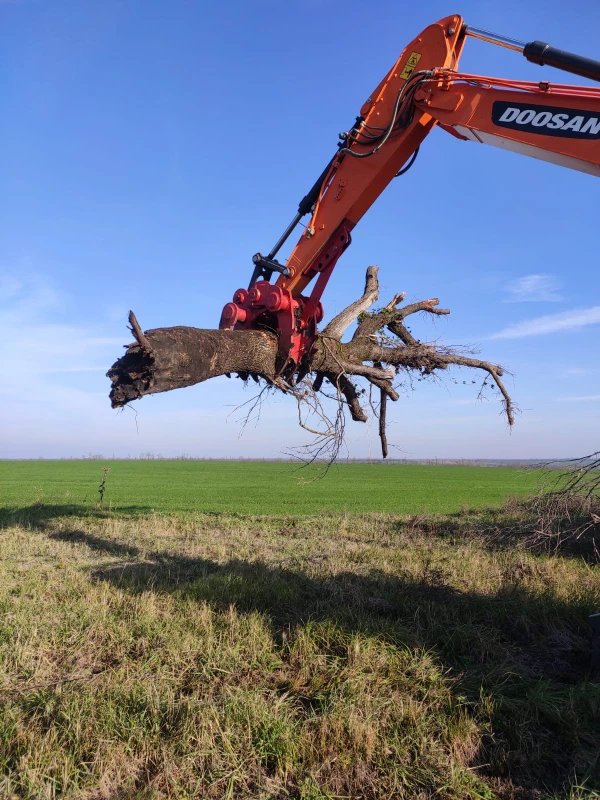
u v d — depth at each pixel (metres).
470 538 10.66
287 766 3.60
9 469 54.91
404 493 27.52
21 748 3.67
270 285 6.00
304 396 7.07
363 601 6.27
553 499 6.84
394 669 4.80
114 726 3.91
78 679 4.61
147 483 33.94
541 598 6.40
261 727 3.90
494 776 3.65
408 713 4.12
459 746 3.85
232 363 5.49
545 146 4.52
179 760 3.59
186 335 4.89
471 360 8.80
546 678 4.80
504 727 4.06
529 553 8.89
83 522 12.88
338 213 5.94
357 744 3.77
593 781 3.50
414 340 9.05
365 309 8.33
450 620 5.86
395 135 5.60
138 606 6.11
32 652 5.04
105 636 5.42
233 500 21.92
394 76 5.77
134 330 4.23
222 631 5.47
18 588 6.88
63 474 45.22
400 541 10.91
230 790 3.34
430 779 3.52
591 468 6.16
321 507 19.19
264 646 5.15
